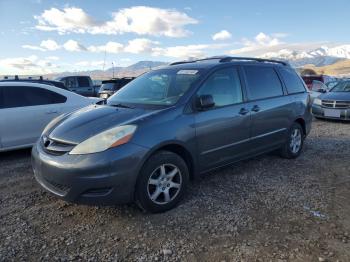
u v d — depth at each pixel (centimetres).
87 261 298
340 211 391
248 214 385
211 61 507
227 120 457
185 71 474
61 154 361
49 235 342
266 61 584
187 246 320
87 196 347
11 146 643
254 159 610
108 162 342
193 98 425
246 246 319
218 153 453
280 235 338
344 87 1190
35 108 670
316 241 325
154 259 300
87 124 386
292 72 634
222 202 418
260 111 516
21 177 525
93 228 356
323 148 703
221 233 343
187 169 411
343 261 293
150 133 370
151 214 386
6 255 305
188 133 406
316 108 1129
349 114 1045
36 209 404
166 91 449
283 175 521
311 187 470
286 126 583
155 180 381
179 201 409
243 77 507
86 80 1942
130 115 395
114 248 318
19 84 670
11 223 368
